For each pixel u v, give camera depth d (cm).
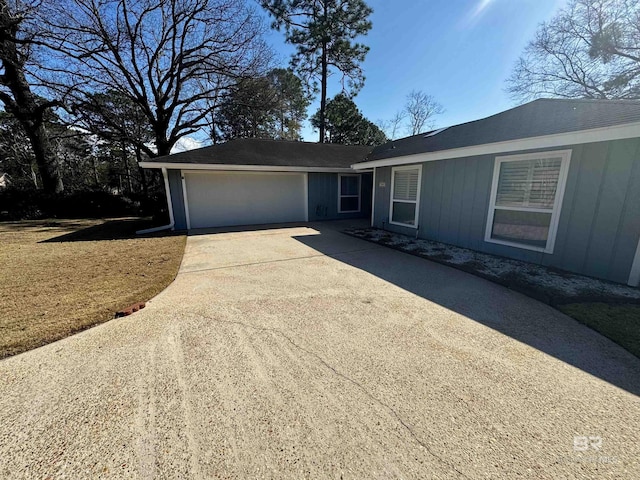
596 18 1388
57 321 302
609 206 397
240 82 1517
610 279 405
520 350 246
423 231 728
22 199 1420
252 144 1126
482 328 285
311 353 244
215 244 694
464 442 157
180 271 480
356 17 1658
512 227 529
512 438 160
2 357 242
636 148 366
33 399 194
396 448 154
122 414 180
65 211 1481
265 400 191
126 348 254
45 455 152
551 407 182
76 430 168
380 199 880
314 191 1098
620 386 201
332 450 153
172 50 1423
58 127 1661
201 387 204
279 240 736
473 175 585
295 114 2677
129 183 2506
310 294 377
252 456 150
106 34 1216
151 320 307
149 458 149
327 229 905
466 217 611
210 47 1431
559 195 451
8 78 1398
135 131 1742
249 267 499
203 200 957
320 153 1196
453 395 194
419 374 216
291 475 139
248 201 1019
